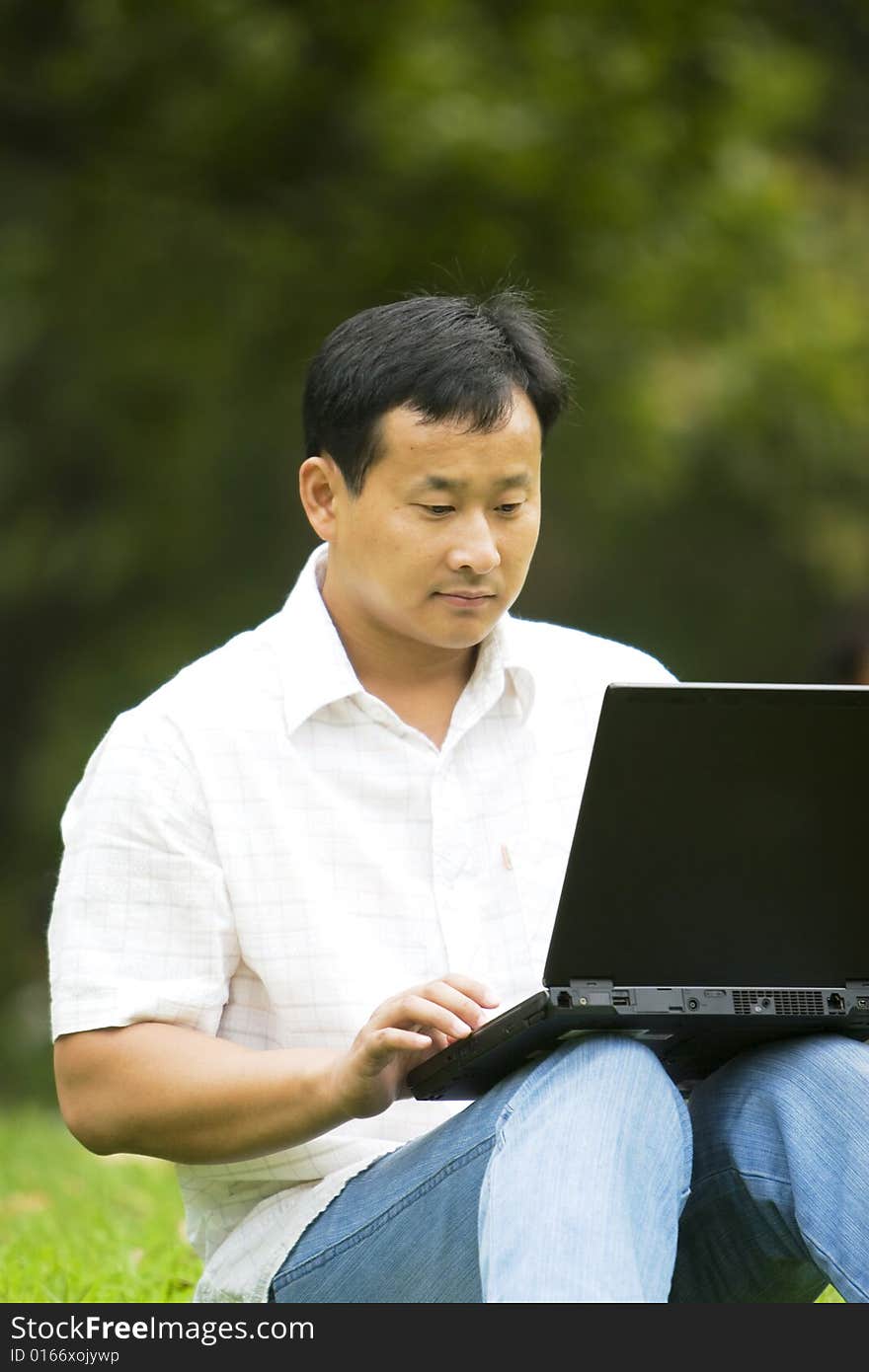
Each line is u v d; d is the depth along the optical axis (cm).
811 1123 652
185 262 3219
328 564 763
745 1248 690
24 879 3519
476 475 703
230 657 749
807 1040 671
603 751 614
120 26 2961
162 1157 691
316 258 3077
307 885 714
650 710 612
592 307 3109
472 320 714
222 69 2944
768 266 3362
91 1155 1436
